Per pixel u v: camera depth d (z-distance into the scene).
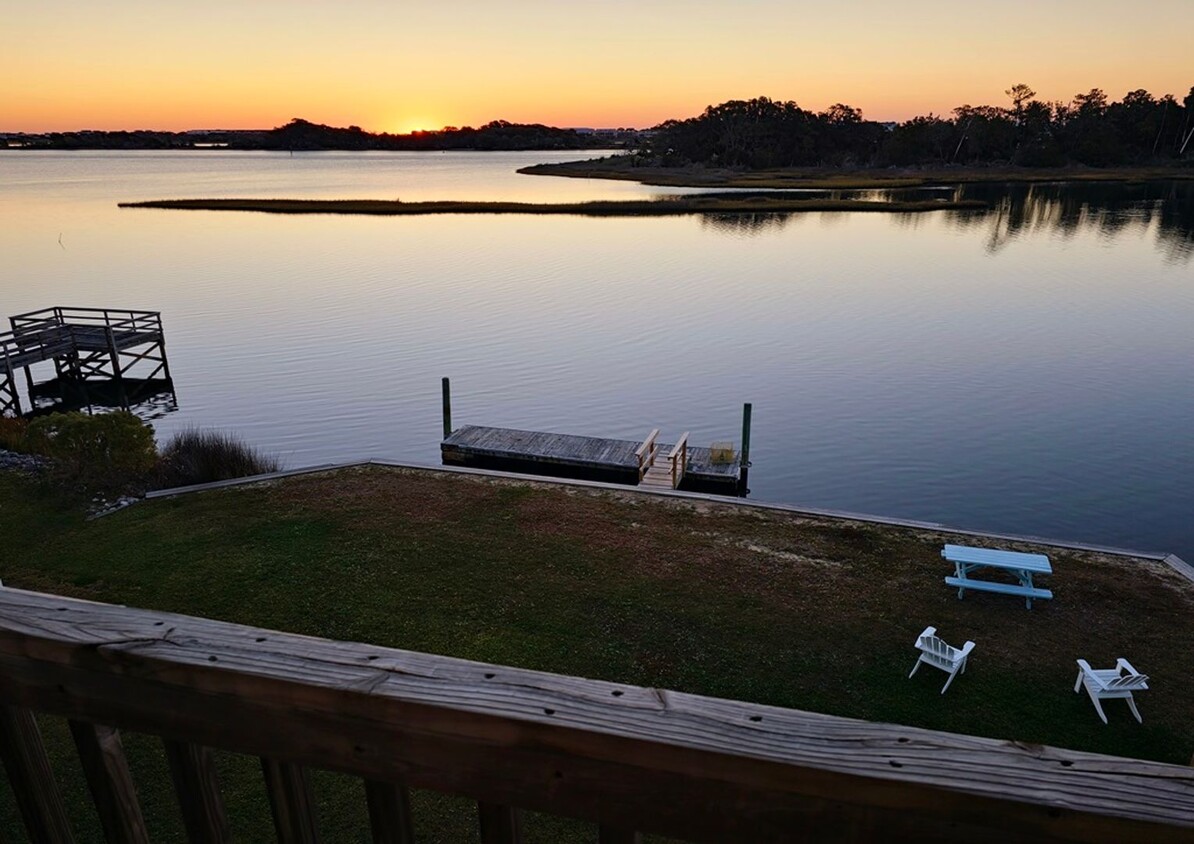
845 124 173.38
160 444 19.70
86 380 25.44
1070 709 7.33
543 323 32.88
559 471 16.73
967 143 156.50
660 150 184.25
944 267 46.50
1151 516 16.12
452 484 12.71
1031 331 31.25
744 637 8.41
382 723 1.14
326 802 5.95
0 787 5.79
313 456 19.20
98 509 11.77
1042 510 16.39
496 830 1.17
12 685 1.31
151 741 6.49
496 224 68.25
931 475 18.12
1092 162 148.00
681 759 1.03
